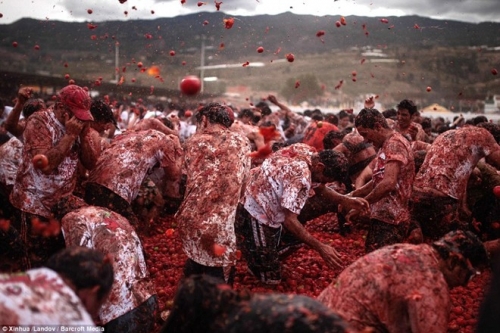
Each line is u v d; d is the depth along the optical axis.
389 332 3.15
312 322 2.35
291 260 6.03
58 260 2.79
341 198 5.01
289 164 4.89
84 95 4.68
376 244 5.29
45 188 4.73
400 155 5.11
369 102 8.22
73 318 2.39
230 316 2.62
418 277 3.09
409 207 6.01
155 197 6.99
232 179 4.98
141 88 27.58
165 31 103.94
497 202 6.41
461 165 5.87
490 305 2.50
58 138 4.75
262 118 12.30
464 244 3.22
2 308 2.24
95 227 4.00
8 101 19.50
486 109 40.19
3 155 6.29
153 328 4.48
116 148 5.18
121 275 3.92
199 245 4.91
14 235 3.67
